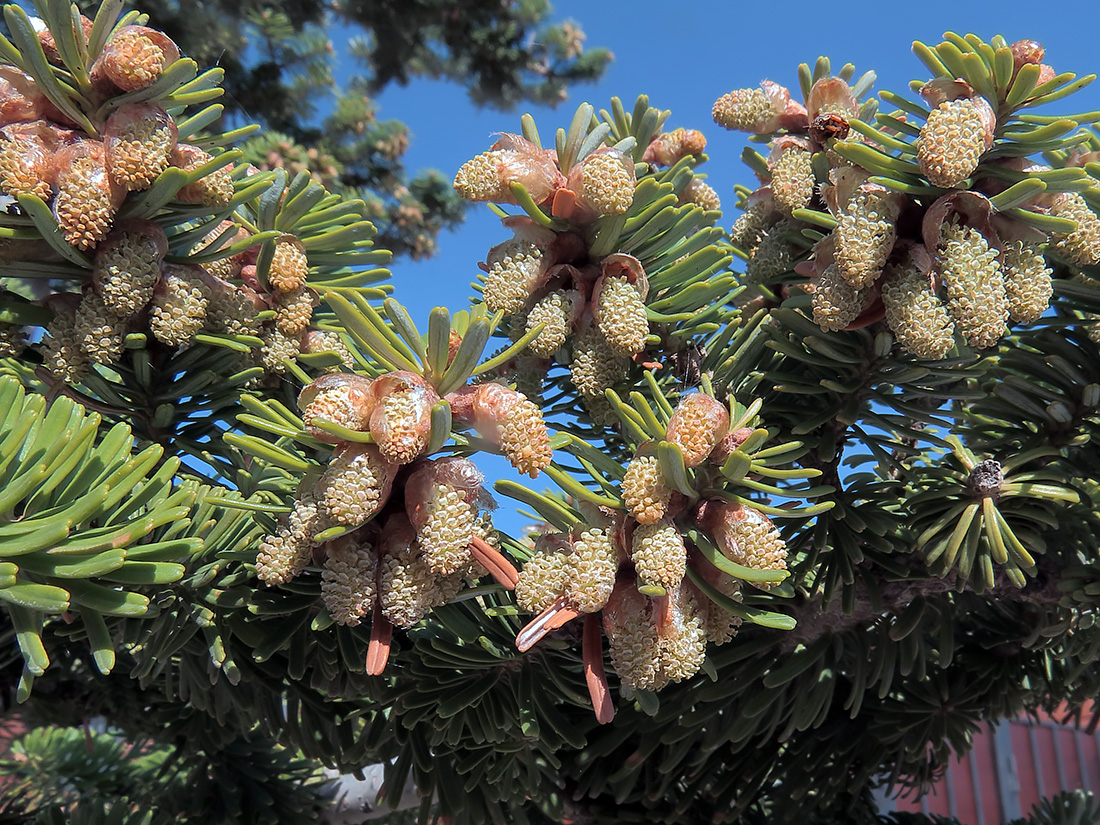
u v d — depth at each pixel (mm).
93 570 106
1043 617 195
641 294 142
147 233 133
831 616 185
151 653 152
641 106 173
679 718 189
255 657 145
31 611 108
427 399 109
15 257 132
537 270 140
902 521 171
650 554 109
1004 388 176
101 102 128
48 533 102
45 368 144
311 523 113
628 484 110
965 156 121
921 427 203
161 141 126
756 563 112
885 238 128
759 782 209
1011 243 131
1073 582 168
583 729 189
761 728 200
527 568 114
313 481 117
